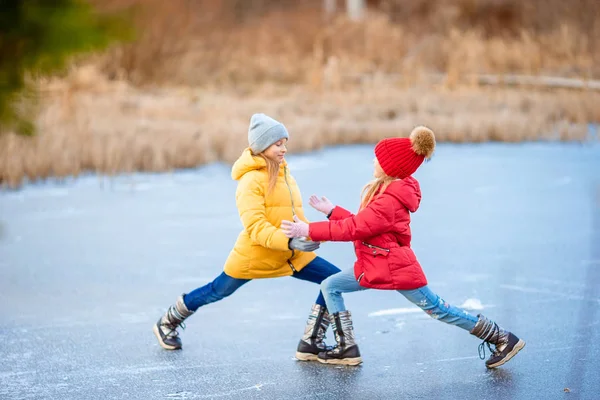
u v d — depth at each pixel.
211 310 11.79
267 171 9.09
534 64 43.03
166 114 32.53
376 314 11.43
